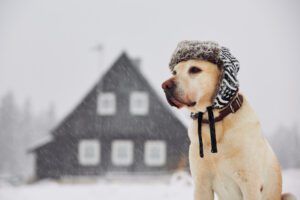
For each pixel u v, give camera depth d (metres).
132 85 30.89
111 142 30.56
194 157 3.51
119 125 30.64
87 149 30.50
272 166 3.59
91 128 30.61
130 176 29.33
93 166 30.36
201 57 3.31
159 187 16.34
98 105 30.83
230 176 3.41
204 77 3.31
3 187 21.86
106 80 31.03
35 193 14.62
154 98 30.67
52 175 30.05
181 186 14.74
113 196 11.98
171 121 30.36
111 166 30.34
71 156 30.36
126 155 30.45
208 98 3.32
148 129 30.42
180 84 3.31
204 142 3.43
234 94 3.33
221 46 3.43
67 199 11.71
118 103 30.78
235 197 3.50
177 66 3.36
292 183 12.62
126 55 31.12
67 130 30.50
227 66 3.27
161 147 30.20
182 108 3.38
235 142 3.34
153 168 30.17
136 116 30.61
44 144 30.23
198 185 3.56
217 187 3.54
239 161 3.34
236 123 3.35
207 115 3.40
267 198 3.61
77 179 29.38
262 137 3.50
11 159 73.69
